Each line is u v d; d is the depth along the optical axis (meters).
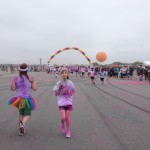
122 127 4.73
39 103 7.66
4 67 46.09
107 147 3.59
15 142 3.80
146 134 4.26
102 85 15.35
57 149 3.50
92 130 4.51
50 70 34.50
